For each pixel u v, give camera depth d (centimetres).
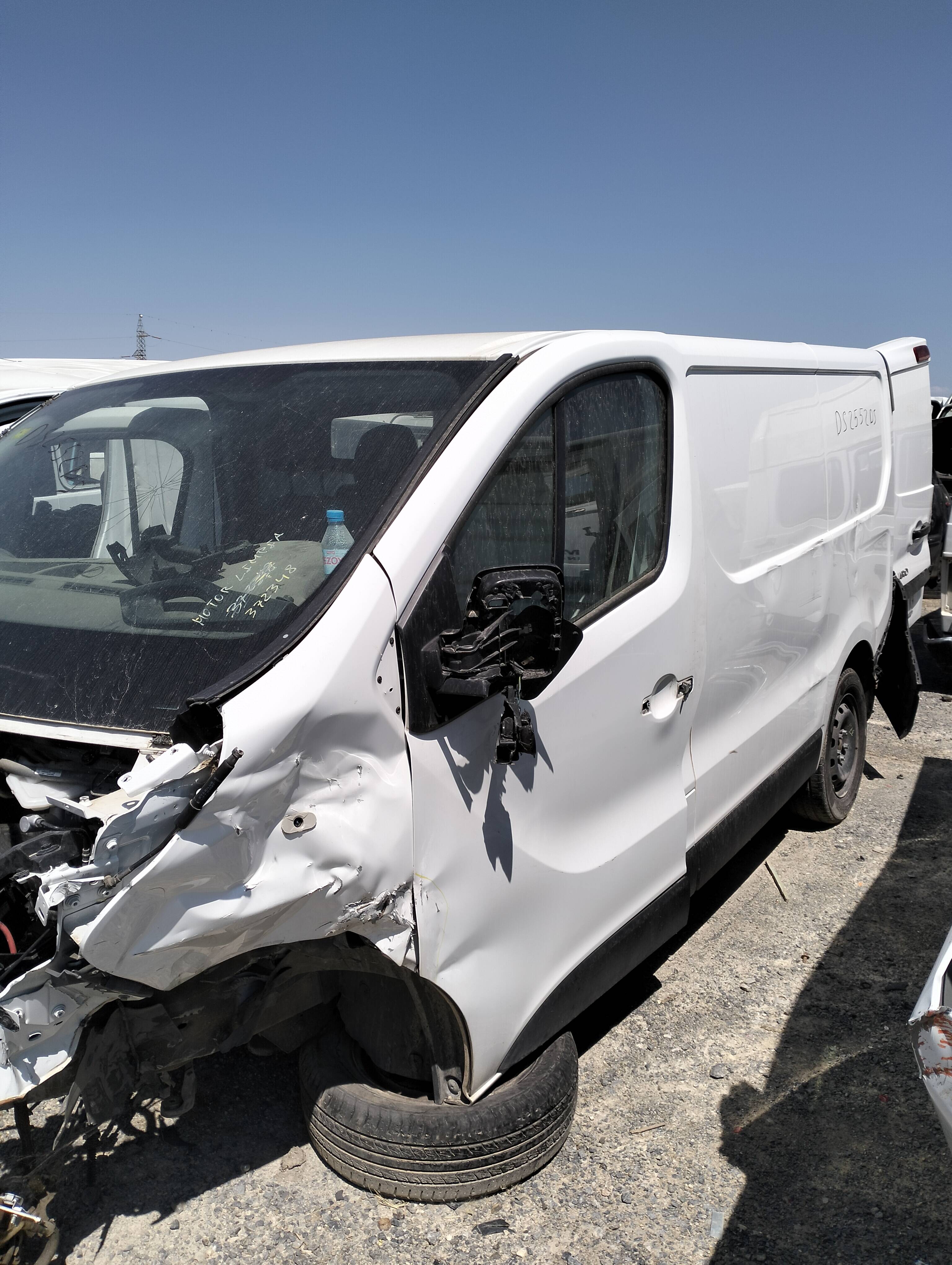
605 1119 308
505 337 297
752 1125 304
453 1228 263
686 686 321
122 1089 220
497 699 246
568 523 274
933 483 833
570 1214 268
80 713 225
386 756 220
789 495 406
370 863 217
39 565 283
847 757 527
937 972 207
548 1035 276
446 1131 261
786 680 420
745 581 363
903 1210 269
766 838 516
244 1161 286
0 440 346
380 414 266
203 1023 232
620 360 299
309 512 251
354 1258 254
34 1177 225
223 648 225
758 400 383
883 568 536
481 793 243
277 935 213
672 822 319
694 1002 371
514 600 226
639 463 307
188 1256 254
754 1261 254
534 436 263
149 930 194
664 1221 267
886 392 547
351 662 211
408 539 227
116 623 244
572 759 272
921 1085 321
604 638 282
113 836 185
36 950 207
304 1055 287
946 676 803
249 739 195
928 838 510
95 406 329
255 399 295
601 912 289
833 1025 354
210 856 194
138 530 282
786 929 424
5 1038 193
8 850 242
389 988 263
